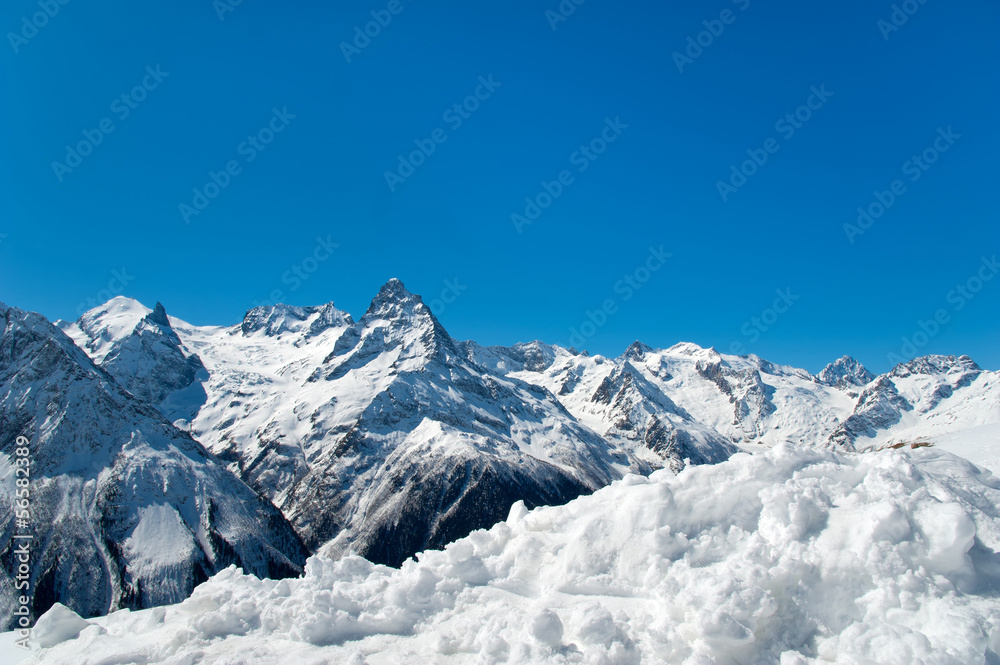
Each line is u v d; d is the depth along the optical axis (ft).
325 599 41.70
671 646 34.47
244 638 39.58
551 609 39.78
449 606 42.60
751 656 34.14
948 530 37.99
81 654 38.01
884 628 33.99
